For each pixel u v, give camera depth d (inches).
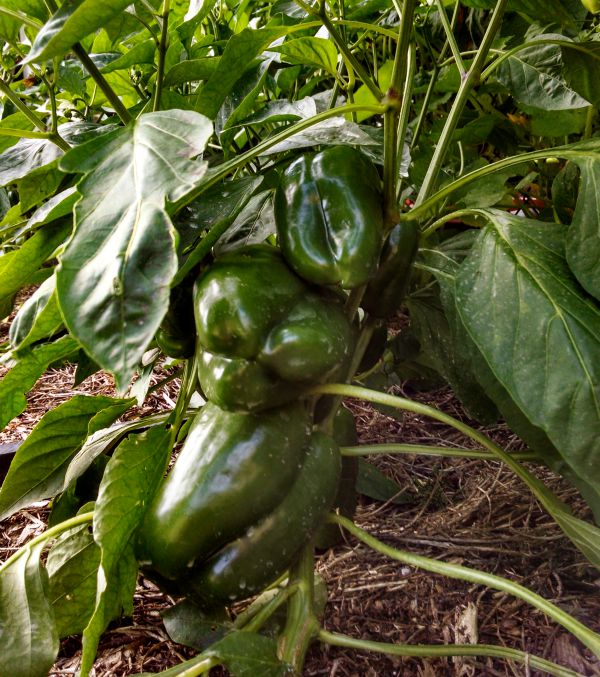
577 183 21.9
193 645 16.1
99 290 10.6
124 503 15.4
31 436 18.3
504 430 28.4
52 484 19.6
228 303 13.6
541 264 15.0
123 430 20.5
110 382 36.6
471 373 19.7
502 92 27.0
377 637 18.0
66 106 25.5
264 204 17.6
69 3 11.8
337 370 16.4
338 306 15.3
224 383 14.0
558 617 14.2
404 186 21.3
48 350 15.6
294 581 16.0
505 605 18.7
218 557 14.9
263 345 13.7
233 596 15.0
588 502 15.6
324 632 15.7
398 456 27.1
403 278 16.3
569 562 20.1
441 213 22.8
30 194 18.5
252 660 13.4
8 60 21.4
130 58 18.4
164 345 17.1
